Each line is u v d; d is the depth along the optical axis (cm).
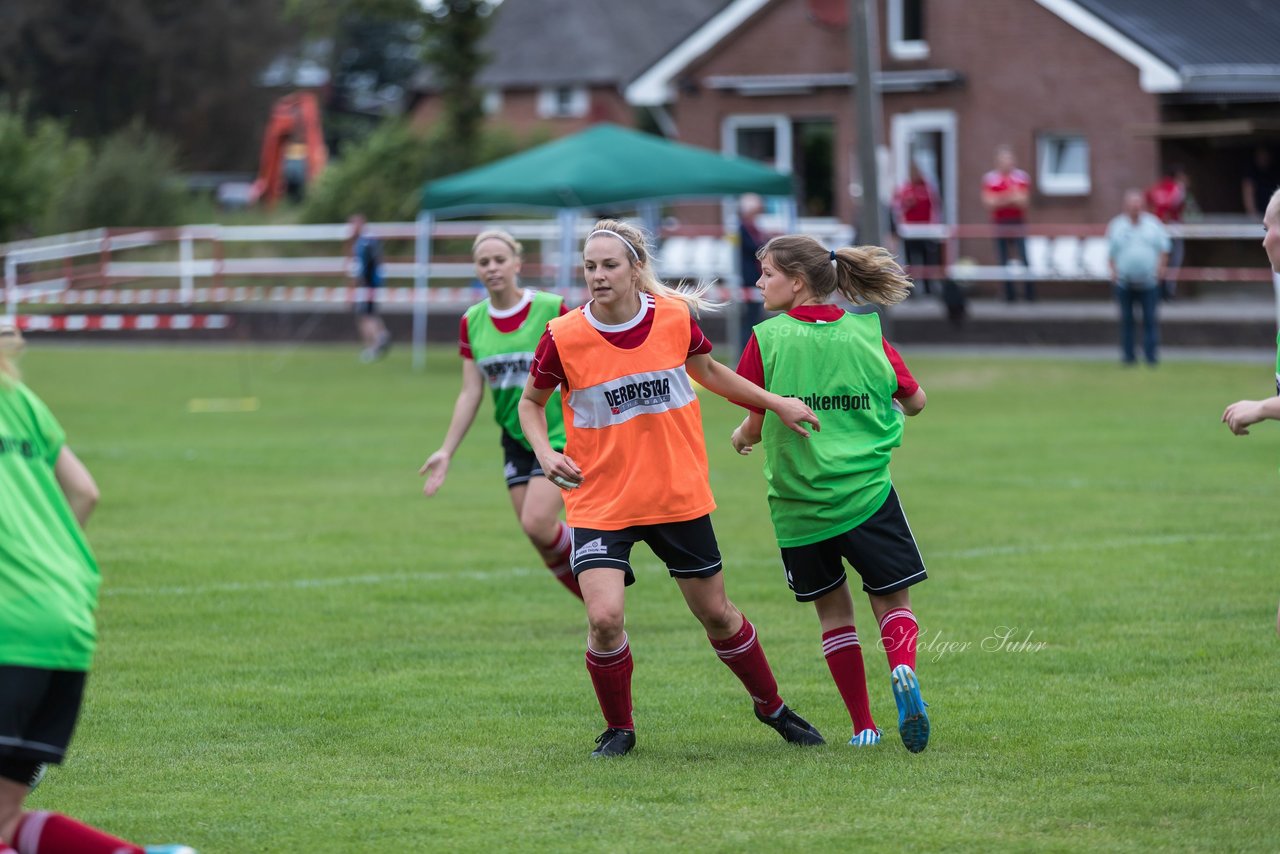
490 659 2653
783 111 11675
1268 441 5447
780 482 2062
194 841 1688
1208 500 4222
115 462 5350
